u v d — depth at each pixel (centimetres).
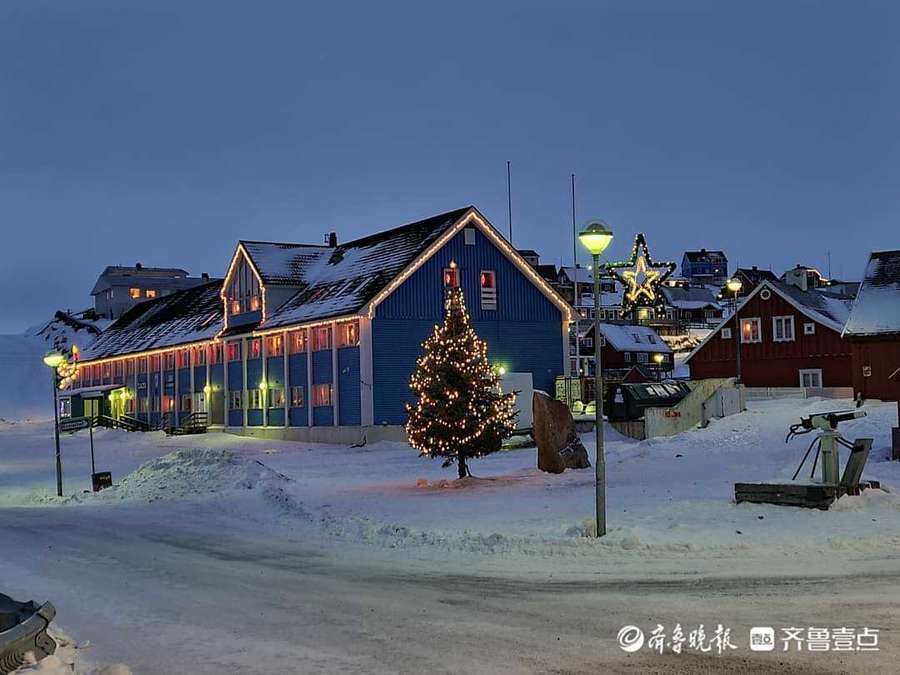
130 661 945
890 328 4647
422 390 2761
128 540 1881
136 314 9025
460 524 1788
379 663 906
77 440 6544
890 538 1452
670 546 1445
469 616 1088
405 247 5309
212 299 7469
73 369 8850
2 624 841
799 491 1742
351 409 5069
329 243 6762
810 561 1333
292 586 1328
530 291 5416
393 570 1417
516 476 2805
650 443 3522
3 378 11662
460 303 2795
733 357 6644
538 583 1262
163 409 7381
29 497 3120
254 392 6034
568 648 936
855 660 865
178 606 1215
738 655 894
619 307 11081
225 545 1772
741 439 3344
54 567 1555
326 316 5162
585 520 1661
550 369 5444
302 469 3550
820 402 4175
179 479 2808
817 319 6244
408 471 3369
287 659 935
